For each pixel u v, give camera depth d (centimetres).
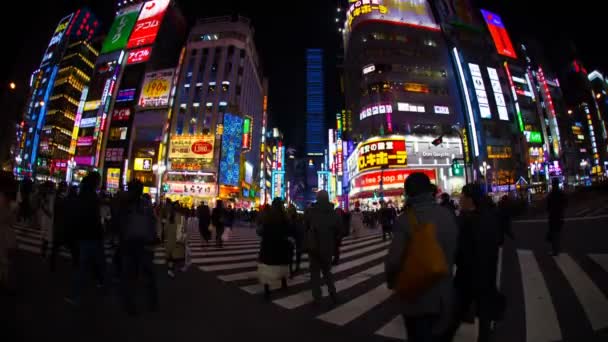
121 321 367
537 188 5400
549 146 7725
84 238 409
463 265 301
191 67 6388
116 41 7350
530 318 399
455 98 5731
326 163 11056
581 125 11019
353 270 762
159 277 640
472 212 309
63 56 10488
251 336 340
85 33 11225
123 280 395
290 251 520
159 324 364
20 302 409
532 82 7294
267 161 9631
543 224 1764
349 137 6981
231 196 5391
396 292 187
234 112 5669
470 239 299
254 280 643
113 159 6162
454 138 5319
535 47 9594
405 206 226
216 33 6562
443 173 5119
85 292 480
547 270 645
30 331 317
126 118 6391
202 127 5859
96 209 421
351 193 6344
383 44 5822
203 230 1218
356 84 6044
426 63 5847
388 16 6081
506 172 5675
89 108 6756
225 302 476
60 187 729
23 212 1192
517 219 2322
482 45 6662
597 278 572
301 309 452
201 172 5247
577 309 425
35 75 10931
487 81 6178
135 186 401
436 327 194
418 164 5109
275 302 486
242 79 6378
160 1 7688
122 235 395
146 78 6494
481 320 286
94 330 333
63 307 402
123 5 7956
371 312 438
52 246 596
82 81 10344
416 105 5478
